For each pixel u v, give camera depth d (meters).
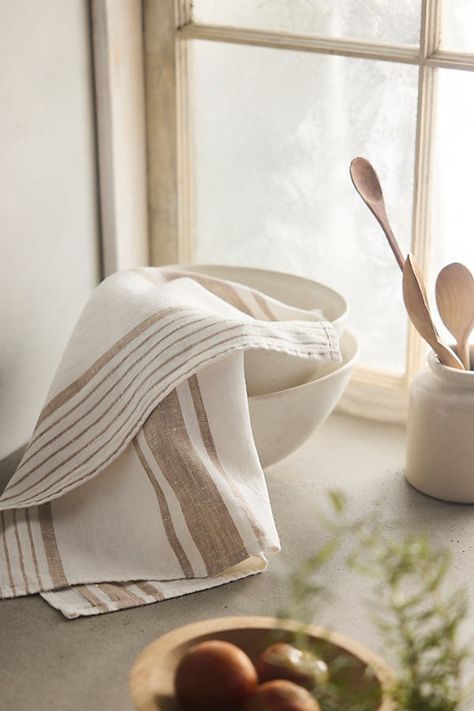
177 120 1.32
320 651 0.69
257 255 1.36
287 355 1.03
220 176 1.35
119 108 1.28
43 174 1.19
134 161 1.33
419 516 1.09
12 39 1.09
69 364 1.06
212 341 0.96
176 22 1.28
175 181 1.35
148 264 1.41
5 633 0.90
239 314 1.04
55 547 1.00
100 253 1.33
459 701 0.63
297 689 0.64
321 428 1.30
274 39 1.24
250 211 1.34
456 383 1.07
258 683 0.68
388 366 1.31
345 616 0.91
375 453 1.23
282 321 1.07
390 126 1.20
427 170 1.18
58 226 1.23
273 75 1.26
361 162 1.10
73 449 1.04
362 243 1.27
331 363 1.11
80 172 1.26
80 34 1.21
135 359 1.00
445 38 1.14
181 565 0.97
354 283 1.30
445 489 1.11
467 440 1.08
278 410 1.01
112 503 1.01
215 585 0.96
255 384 1.04
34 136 1.16
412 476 1.14
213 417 0.98
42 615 0.92
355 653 0.69
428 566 0.70
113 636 0.90
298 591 0.67
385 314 1.29
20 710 0.81
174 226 1.38
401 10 1.15
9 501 1.04
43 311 1.23
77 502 1.03
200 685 0.66
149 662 0.69
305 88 1.25
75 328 1.08
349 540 1.04
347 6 1.19
